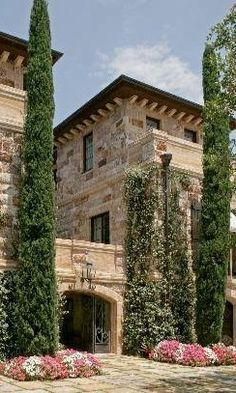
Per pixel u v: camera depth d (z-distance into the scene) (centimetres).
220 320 1725
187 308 1847
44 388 1109
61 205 2483
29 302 1392
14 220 1548
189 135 2338
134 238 1869
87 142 2394
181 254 1886
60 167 2584
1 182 1552
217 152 1742
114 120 2172
